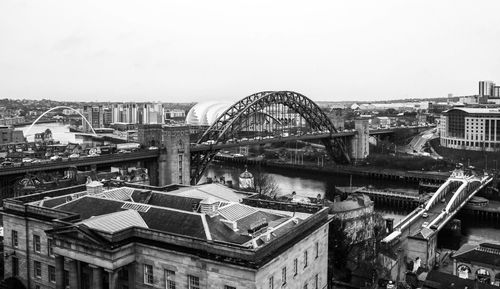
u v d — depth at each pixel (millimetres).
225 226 71750
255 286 60750
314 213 80500
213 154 199125
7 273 88625
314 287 78000
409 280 108312
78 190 99250
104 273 75062
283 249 65812
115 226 70688
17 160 179750
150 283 69750
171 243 67062
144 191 87500
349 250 110688
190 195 90500
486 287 92062
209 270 63844
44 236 82562
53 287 81938
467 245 121125
